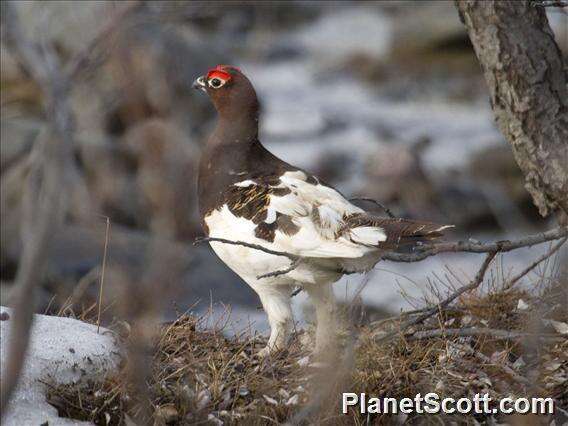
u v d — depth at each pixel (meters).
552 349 8.63
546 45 8.81
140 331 4.91
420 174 25.84
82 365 7.81
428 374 8.44
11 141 18.41
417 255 8.09
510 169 26.28
